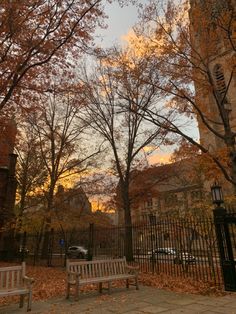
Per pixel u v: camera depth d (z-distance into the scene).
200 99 14.85
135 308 6.91
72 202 23.55
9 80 13.55
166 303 7.39
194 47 14.10
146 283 10.29
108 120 21.23
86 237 18.58
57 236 20.45
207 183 24.27
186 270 11.95
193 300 7.68
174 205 24.89
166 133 20.00
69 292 8.27
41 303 7.68
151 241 13.05
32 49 13.46
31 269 16.14
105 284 10.29
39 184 25.42
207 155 12.61
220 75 28.88
